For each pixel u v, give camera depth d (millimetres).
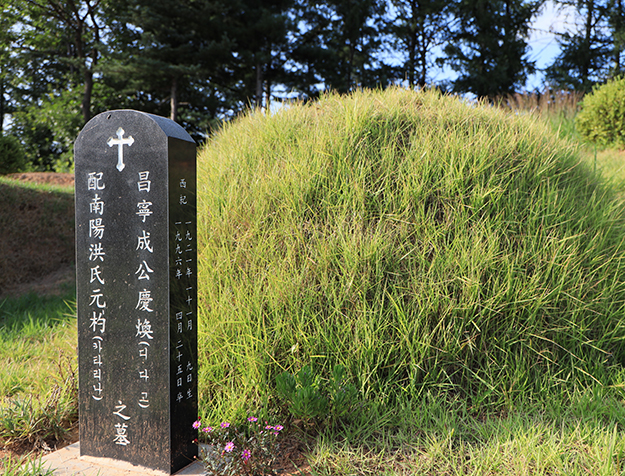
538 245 3141
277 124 4078
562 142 4062
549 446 2271
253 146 3945
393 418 2590
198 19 17156
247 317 2885
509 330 2859
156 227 2350
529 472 2135
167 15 17203
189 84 19234
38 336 4637
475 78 21297
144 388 2377
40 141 22812
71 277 7562
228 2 17453
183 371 2424
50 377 3396
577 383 2902
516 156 3553
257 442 2311
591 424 2502
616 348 3133
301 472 2246
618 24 20562
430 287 2836
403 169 3375
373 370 2652
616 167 6930
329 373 2742
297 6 20219
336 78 21125
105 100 21469
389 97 4230
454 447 2391
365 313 2756
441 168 3346
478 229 3115
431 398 2645
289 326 2838
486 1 21375
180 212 2412
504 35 21938
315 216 3232
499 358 2861
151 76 17609
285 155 3705
